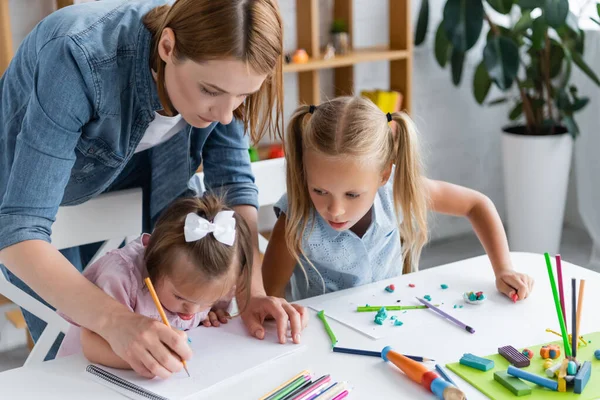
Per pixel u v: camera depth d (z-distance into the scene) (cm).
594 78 282
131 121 118
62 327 133
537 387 94
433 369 100
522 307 119
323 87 300
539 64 293
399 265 154
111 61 109
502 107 337
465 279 131
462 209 147
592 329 111
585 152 304
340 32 279
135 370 98
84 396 95
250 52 100
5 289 133
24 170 104
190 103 107
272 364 103
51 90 104
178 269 109
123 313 101
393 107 283
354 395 94
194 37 100
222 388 97
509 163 300
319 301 123
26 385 98
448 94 324
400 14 284
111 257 118
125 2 118
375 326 113
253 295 119
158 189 143
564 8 268
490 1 272
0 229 104
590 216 306
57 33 108
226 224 111
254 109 121
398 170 137
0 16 223
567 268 134
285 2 279
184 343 99
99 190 131
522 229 302
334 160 123
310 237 139
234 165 142
